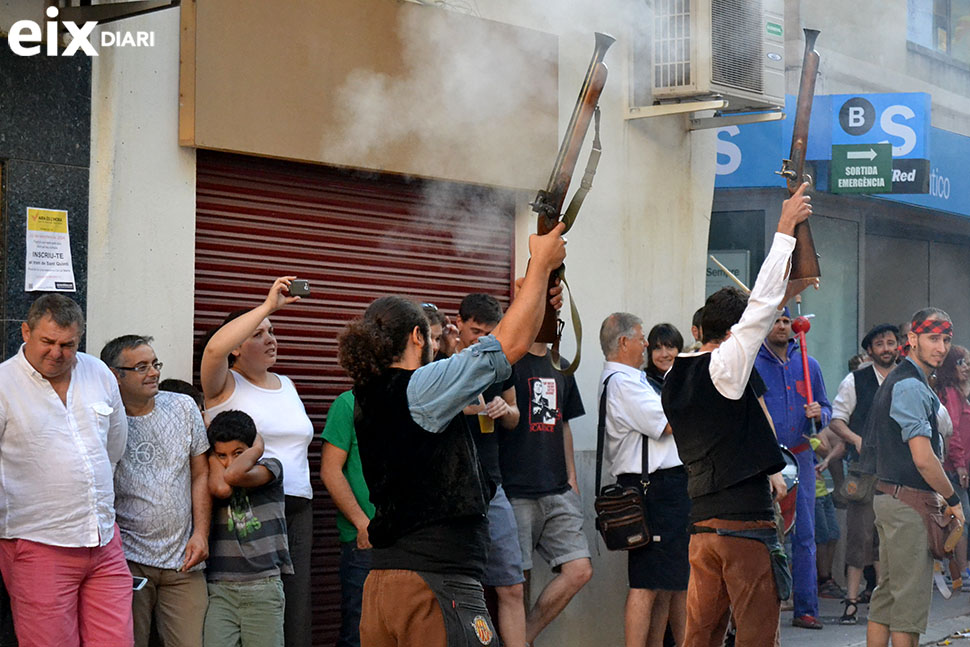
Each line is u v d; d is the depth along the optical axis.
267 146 5.23
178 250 5.03
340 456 5.11
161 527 4.39
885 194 9.12
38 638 3.96
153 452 4.42
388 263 5.89
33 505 3.98
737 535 4.42
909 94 8.69
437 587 3.37
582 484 6.40
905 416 5.48
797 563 7.20
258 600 4.58
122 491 4.38
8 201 4.49
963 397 8.08
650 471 5.86
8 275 4.48
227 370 4.81
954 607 8.13
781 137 8.59
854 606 7.45
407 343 3.57
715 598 4.55
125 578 4.19
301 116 5.33
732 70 6.59
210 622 4.53
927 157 8.77
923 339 5.62
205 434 4.57
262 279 5.43
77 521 4.02
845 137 8.73
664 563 5.81
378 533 3.44
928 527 5.51
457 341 5.40
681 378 4.61
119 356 4.37
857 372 7.81
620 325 6.05
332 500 5.63
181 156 5.04
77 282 4.66
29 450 3.97
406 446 3.41
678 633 6.02
